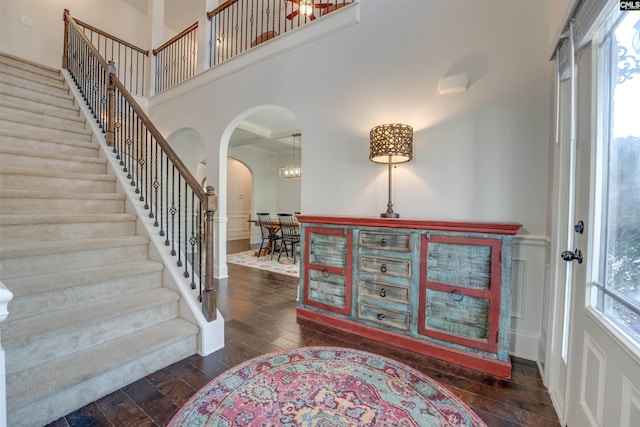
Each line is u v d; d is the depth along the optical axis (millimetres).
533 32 2041
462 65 2283
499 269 1810
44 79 3918
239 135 6000
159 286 2268
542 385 1733
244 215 9289
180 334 1909
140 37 6281
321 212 3037
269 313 2824
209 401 1549
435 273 2016
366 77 2752
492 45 2174
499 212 2154
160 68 5387
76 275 1844
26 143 2641
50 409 1383
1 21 4652
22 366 1470
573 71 1353
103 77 3434
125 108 3094
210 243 2076
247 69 3756
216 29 4531
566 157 1600
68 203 2338
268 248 6574
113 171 2854
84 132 3246
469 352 1904
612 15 1085
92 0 5617
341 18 2908
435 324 2021
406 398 1602
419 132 2469
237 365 1897
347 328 2406
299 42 3219
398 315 2166
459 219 2293
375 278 2264
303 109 3193
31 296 1646
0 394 799
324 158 3023
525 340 2062
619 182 1103
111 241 2152
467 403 1570
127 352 1679
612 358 1040
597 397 1137
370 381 1751
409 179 2520
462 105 2285
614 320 1109
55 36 5191
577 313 1342
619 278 1088
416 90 2484
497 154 2158
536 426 1410
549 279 1753
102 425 1373
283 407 1517
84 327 1683
